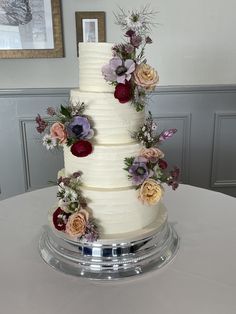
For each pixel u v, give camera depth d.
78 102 0.85
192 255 0.93
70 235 0.85
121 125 0.85
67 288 0.80
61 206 0.85
